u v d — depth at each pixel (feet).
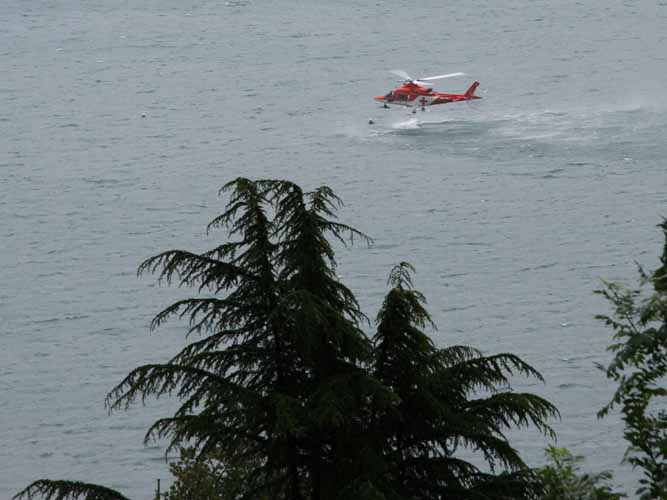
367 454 175.52
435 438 183.42
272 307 187.93
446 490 179.42
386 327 187.21
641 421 115.65
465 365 188.24
